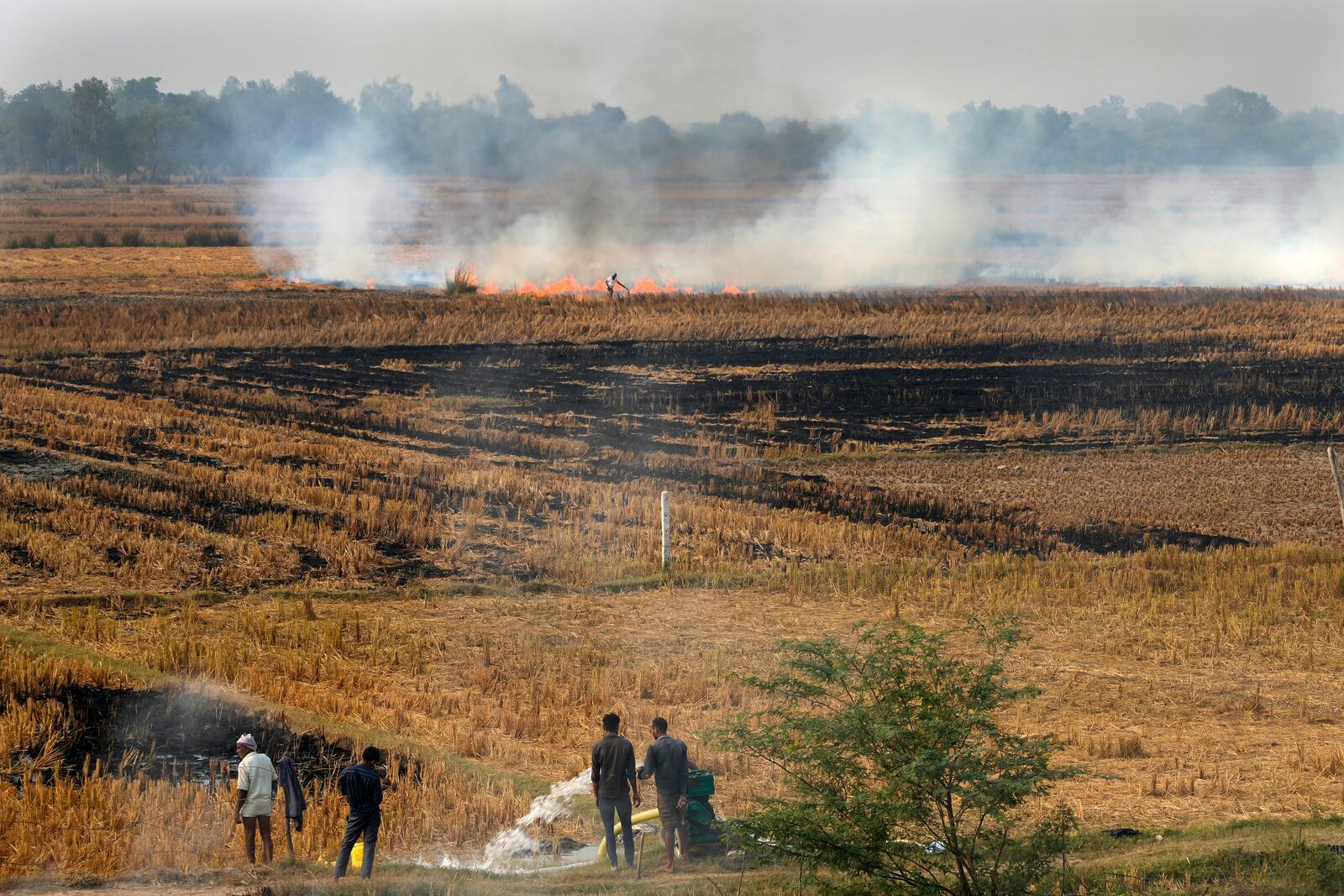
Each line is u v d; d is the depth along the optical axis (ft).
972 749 132.46
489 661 256.32
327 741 206.69
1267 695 241.55
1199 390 549.95
